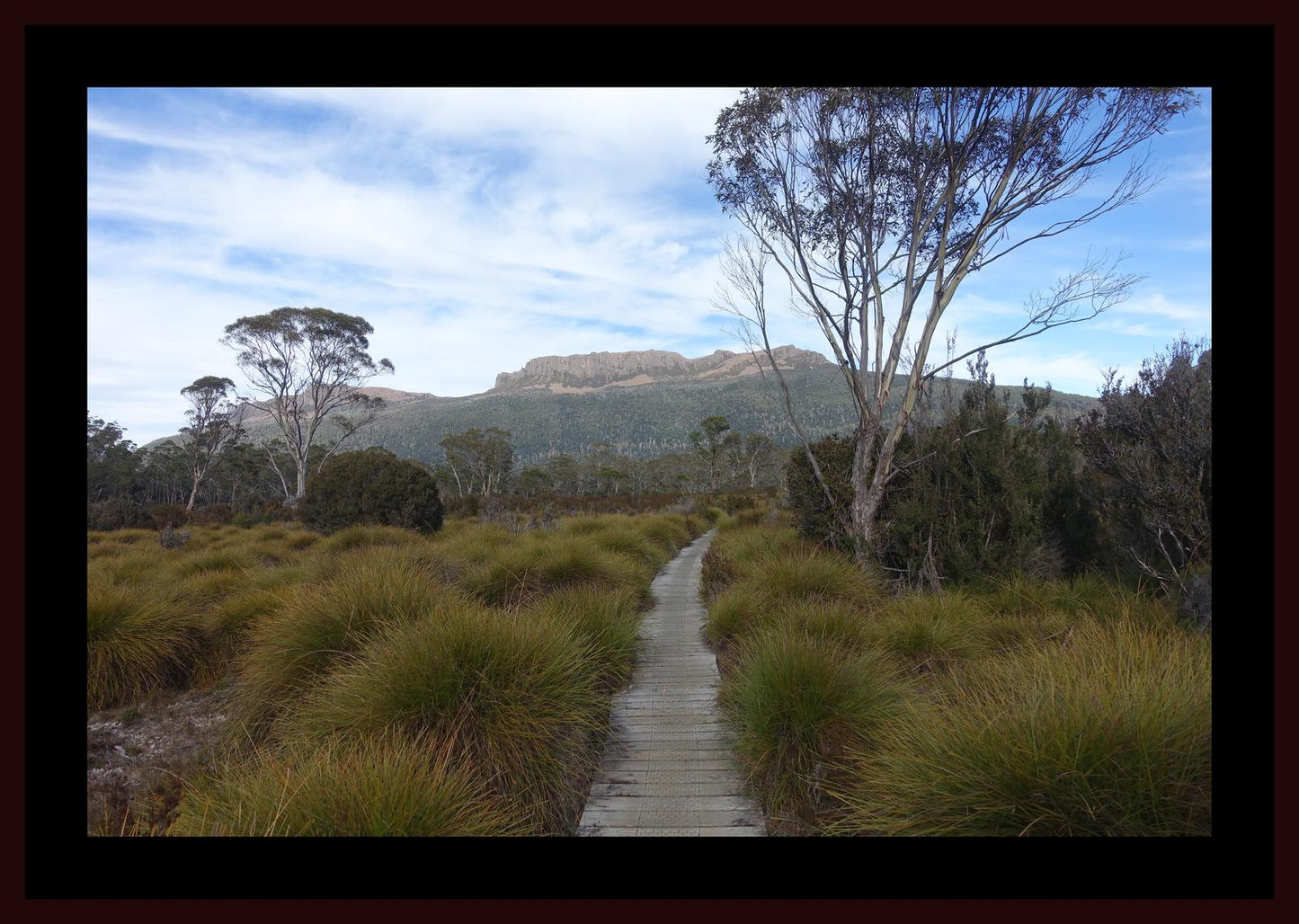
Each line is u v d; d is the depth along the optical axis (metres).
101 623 6.62
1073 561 8.51
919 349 10.23
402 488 17.55
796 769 4.06
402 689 4.30
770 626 6.44
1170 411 6.95
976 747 3.19
